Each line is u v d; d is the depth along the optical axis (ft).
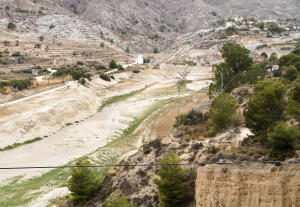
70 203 123.34
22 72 407.03
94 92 340.80
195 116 170.71
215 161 80.69
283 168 64.80
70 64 492.13
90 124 252.21
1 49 534.78
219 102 128.06
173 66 583.58
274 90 92.38
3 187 148.77
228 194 71.20
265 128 88.17
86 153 193.57
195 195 85.76
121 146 201.46
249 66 219.41
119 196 105.19
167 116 261.03
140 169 119.14
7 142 200.03
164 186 90.84
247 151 79.00
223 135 110.42
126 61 590.14
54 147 202.59
